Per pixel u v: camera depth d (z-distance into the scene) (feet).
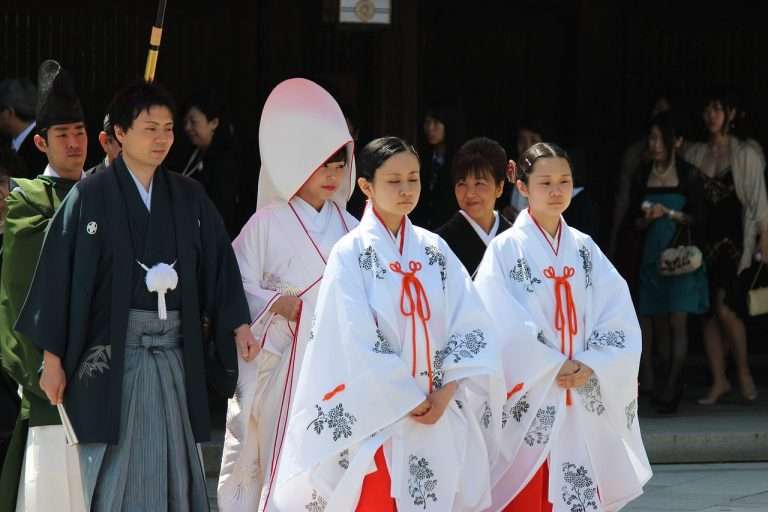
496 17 52.70
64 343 25.09
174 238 25.68
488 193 30.42
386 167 25.75
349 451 25.76
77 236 25.14
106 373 25.04
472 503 26.32
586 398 27.78
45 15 48.55
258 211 29.68
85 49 48.96
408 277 25.85
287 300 28.50
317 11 50.57
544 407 27.40
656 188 45.42
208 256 26.37
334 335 25.61
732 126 46.85
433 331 25.93
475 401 26.50
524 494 27.71
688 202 45.21
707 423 44.24
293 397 28.07
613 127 53.52
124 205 25.38
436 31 52.29
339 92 41.68
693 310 45.14
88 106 48.98
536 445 27.37
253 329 28.55
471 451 26.35
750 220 46.01
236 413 28.81
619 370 27.61
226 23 50.08
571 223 41.57
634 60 53.52
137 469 25.36
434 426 25.76
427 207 42.98
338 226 29.66
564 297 27.81
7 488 27.04
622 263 46.98
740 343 47.42
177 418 25.76
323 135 28.91
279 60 50.39
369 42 50.31
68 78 27.45
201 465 26.21
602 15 53.11
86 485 25.16
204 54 50.01
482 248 30.45
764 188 46.01
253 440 29.30
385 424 25.08
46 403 26.17
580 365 27.45
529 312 27.61
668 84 53.31
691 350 55.98
